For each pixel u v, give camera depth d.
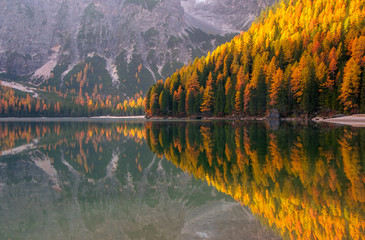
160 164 19.00
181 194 11.60
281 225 7.90
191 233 7.35
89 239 7.02
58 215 9.06
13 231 7.60
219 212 9.23
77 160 21.23
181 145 28.41
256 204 10.10
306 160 17.80
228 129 47.81
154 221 8.35
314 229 7.73
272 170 15.36
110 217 8.81
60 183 14.07
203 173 15.62
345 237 7.10
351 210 9.16
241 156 20.27
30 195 11.62
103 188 12.86
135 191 12.27
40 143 32.91
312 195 10.86
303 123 59.44
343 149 21.73
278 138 30.86
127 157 22.34
